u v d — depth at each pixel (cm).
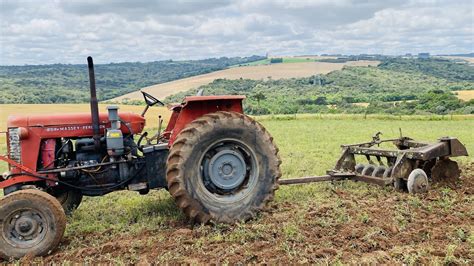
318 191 791
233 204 610
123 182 628
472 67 15450
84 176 625
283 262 474
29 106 3934
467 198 709
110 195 834
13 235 521
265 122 3350
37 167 602
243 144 620
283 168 1077
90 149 624
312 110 6500
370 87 11175
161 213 685
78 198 703
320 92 9575
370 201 705
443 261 465
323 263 467
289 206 698
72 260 505
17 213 519
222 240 551
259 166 627
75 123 612
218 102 650
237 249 513
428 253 489
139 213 688
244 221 611
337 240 536
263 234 556
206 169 616
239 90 8906
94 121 604
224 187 620
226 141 612
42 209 521
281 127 2750
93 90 599
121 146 610
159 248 528
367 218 602
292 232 557
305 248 512
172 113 731
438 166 796
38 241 522
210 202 599
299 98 8112
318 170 1050
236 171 627
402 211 638
